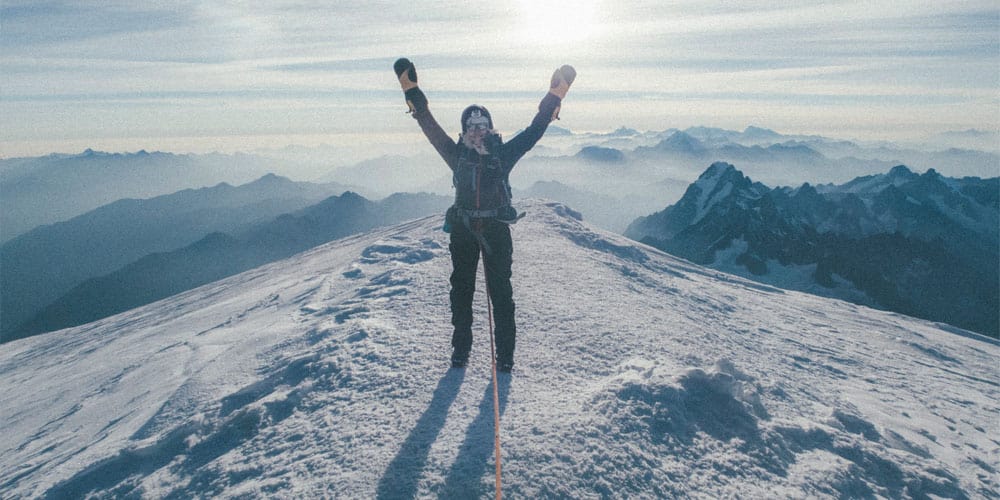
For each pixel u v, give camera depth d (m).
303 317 7.14
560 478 3.34
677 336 6.19
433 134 4.22
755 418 4.32
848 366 7.23
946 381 7.29
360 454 3.55
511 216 4.26
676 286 10.11
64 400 6.55
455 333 4.78
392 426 3.88
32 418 6.22
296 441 3.82
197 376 5.52
